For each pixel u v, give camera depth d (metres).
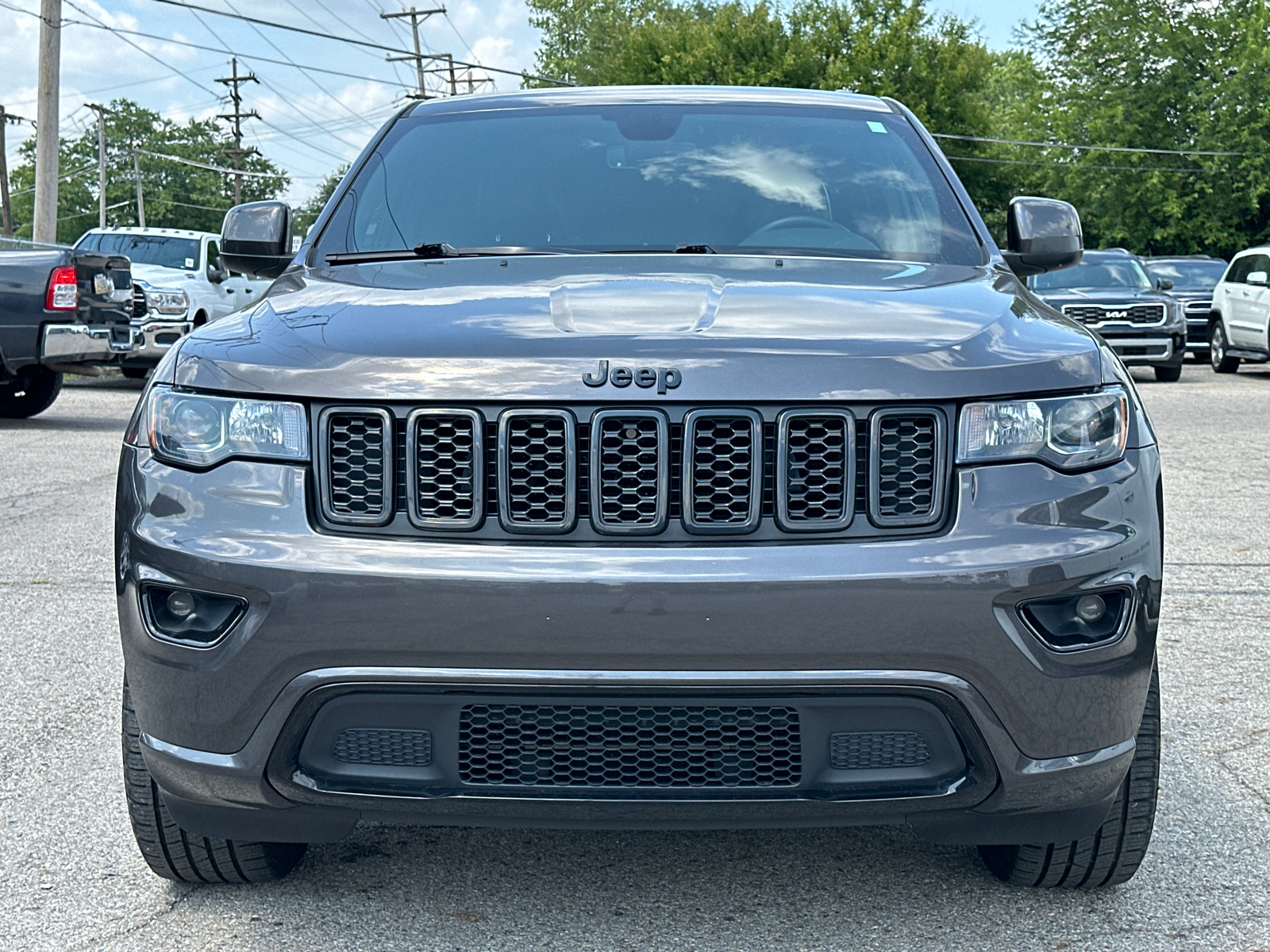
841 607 2.45
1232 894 3.08
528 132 4.18
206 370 2.73
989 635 2.49
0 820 3.53
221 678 2.56
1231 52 45.19
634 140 4.11
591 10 69.75
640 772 2.52
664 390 2.53
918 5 47.88
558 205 3.83
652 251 3.62
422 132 4.25
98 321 12.23
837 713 2.50
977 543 2.52
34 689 4.65
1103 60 47.16
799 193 3.87
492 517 2.55
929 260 3.59
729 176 3.93
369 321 2.83
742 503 2.54
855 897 3.08
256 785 2.59
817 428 2.55
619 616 2.44
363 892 3.11
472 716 2.53
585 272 3.28
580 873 3.22
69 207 124.75
